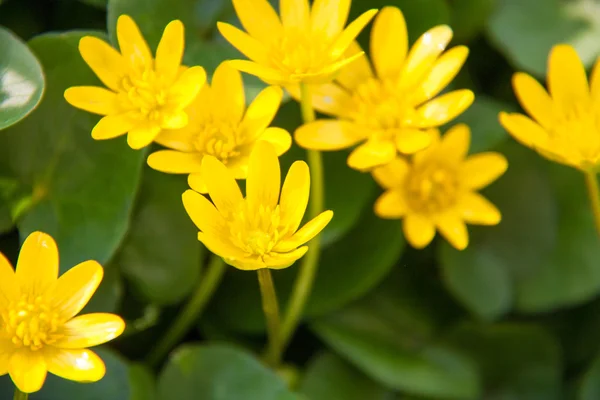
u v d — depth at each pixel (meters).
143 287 0.47
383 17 0.45
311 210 0.46
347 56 0.45
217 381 0.46
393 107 0.44
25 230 0.46
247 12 0.43
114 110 0.43
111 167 0.46
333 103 0.45
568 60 0.45
